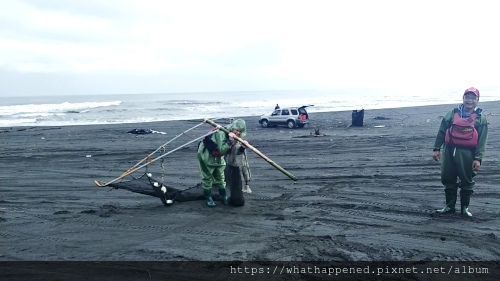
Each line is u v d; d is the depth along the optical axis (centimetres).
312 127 2938
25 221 751
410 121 3186
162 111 5706
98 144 2136
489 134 2128
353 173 1196
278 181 1092
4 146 2106
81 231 687
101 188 1063
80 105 7938
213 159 809
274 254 568
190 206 834
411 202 842
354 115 2923
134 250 594
